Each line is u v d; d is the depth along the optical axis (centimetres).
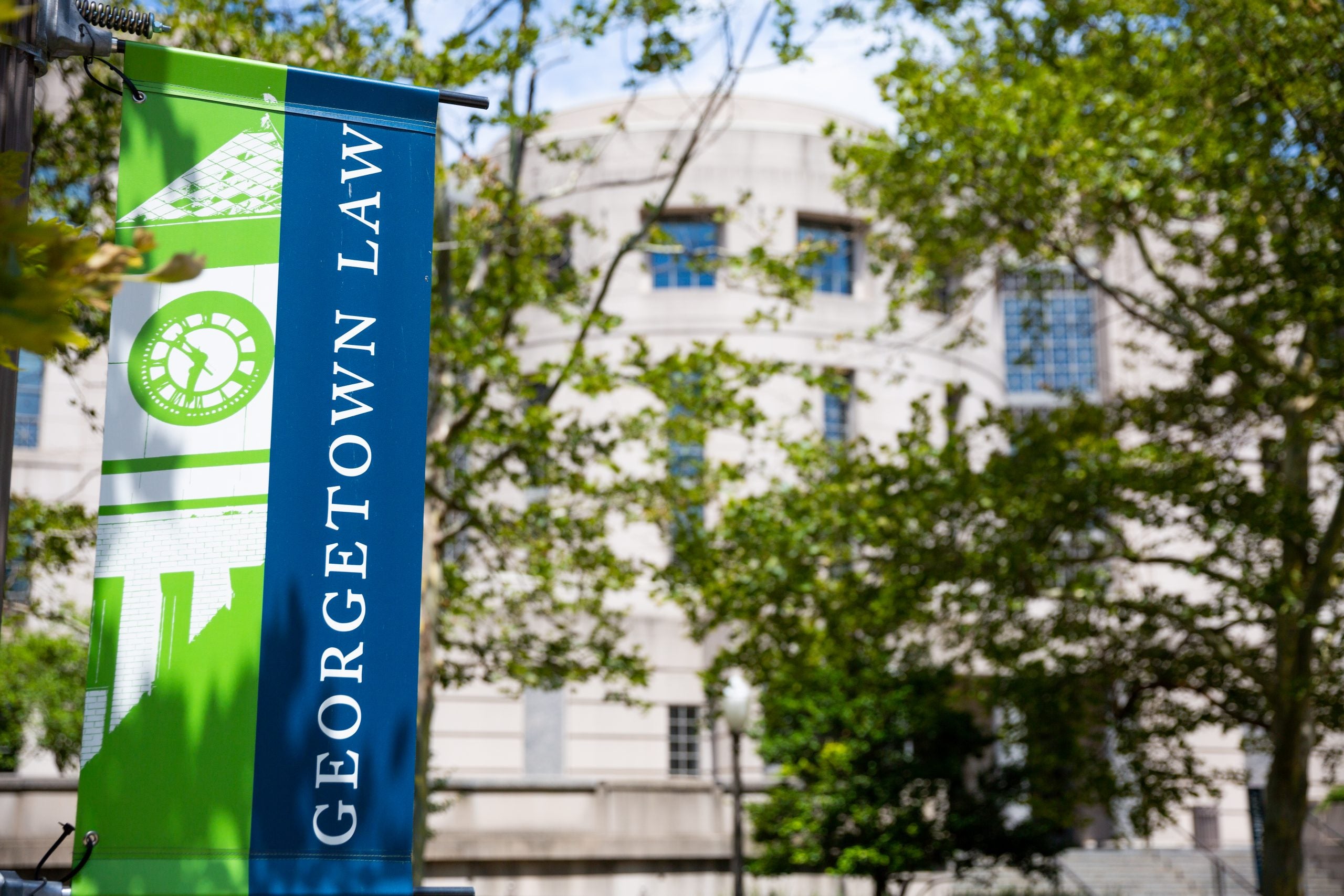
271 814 530
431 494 1495
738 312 3206
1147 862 3122
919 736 2378
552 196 1628
